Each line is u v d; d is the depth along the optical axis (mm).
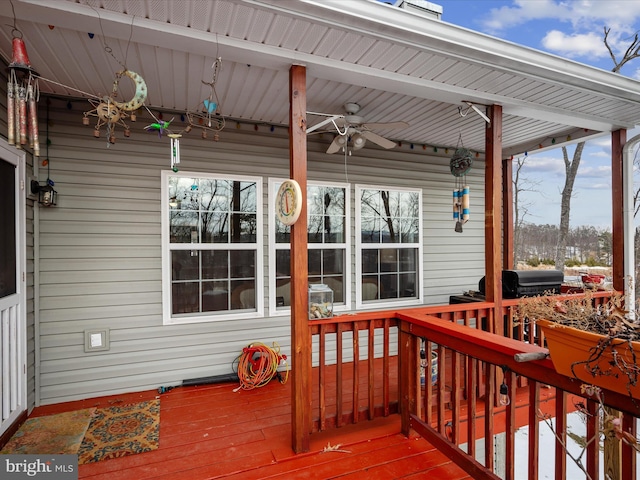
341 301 4184
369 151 4312
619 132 3594
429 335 2256
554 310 1369
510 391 1714
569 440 3777
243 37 2008
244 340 3648
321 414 2361
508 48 2334
